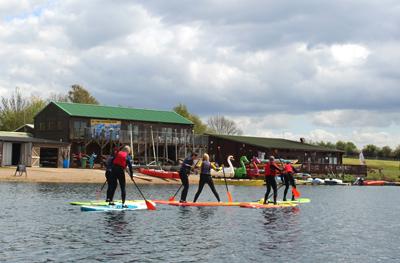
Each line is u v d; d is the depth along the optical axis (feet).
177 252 41.14
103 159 202.90
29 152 187.32
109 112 225.15
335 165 249.55
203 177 80.59
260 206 80.74
